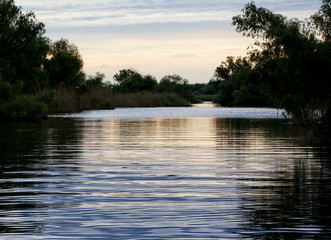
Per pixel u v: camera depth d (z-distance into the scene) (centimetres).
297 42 1620
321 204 755
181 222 662
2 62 4075
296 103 1747
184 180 959
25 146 1573
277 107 2116
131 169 1096
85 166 1138
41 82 4669
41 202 771
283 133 2144
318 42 1695
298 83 1633
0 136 1964
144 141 1759
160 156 1326
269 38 1862
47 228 635
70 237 600
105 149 1491
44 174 1023
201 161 1228
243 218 680
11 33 4194
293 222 661
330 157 1302
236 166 1141
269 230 626
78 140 1792
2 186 893
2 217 685
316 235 607
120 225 648
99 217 686
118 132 2205
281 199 790
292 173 1039
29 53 4416
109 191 855
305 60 1603
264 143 1681
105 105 5656
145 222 662
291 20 1733
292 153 1389
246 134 2092
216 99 9562
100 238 596
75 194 829
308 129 2253
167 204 759
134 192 848
